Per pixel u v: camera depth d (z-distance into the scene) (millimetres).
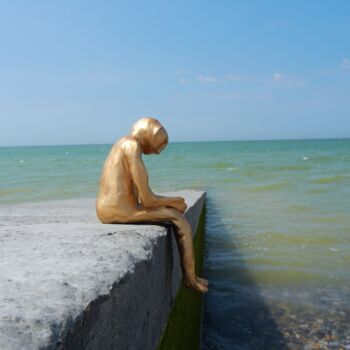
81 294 1464
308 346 4609
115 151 2906
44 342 1131
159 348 2455
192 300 4293
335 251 7922
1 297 1387
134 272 1909
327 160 35688
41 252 2131
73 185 20016
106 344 1531
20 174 28500
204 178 22625
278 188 17594
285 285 6316
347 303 5625
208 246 8578
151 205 2893
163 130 2943
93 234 2607
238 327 5066
